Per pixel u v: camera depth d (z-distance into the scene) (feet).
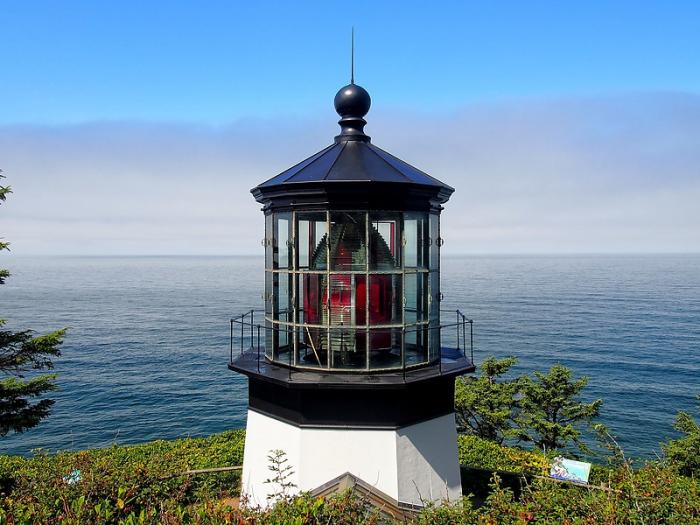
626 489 27.68
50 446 113.19
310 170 29.30
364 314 28.22
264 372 28.73
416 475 28.50
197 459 49.16
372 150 31.04
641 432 126.62
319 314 28.71
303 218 28.76
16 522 21.75
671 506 26.25
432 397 29.58
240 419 130.31
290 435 28.58
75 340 227.20
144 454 52.95
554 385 80.69
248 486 30.42
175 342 224.12
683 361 194.08
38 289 520.42
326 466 27.89
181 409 136.98
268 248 30.81
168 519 22.31
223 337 235.81
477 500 42.01
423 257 29.73
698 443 69.82
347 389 27.22
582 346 220.02
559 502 26.32
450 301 391.04
